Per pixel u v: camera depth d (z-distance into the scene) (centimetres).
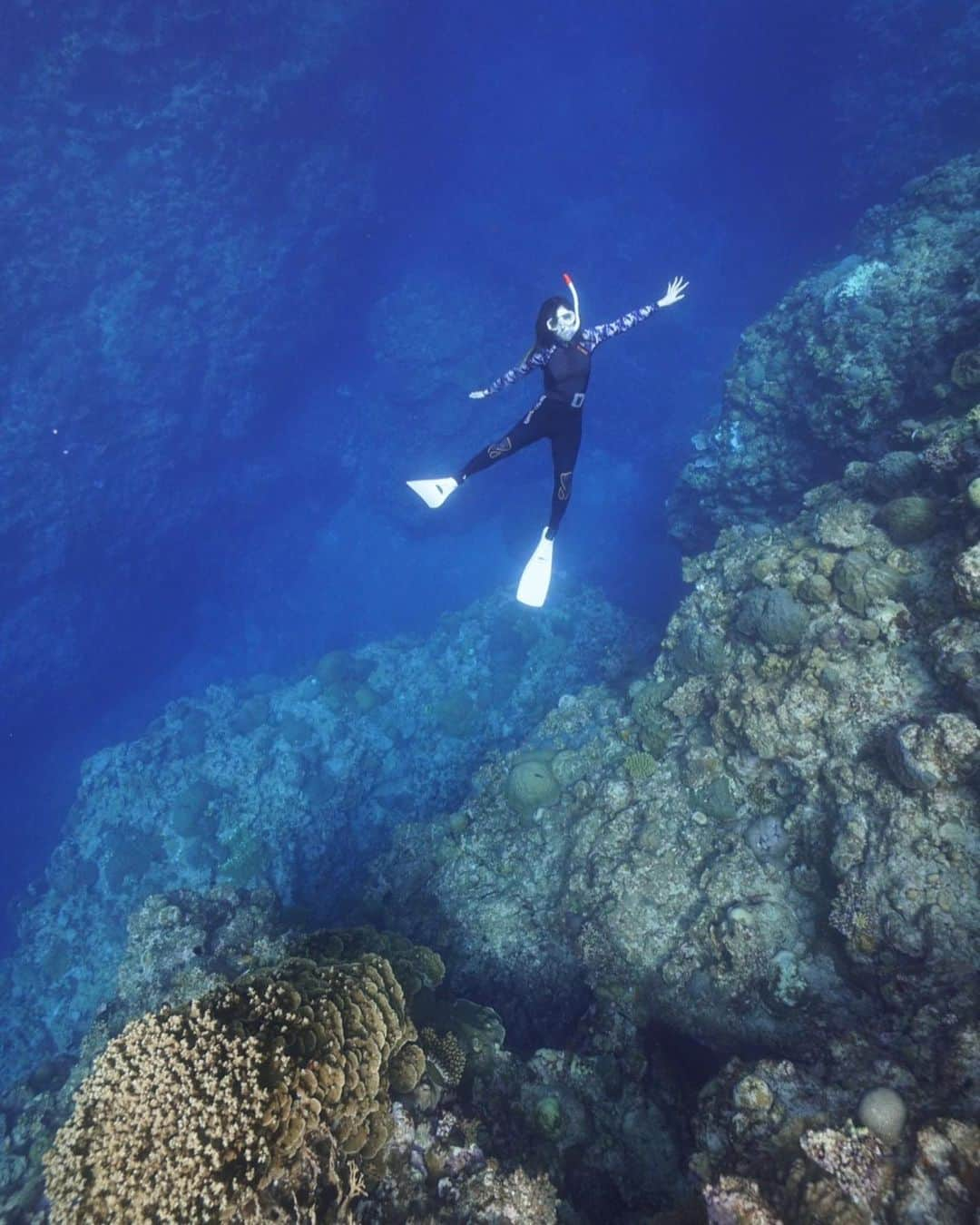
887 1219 409
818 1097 511
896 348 1131
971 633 664
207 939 1021
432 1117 561
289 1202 439
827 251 2555
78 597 2511
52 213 1991
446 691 1988
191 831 1839
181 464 2580
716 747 883
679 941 777
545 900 952
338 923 1248
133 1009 975
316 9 2139
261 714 2142
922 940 585
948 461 796
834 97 2491
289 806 1830
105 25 1819
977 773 600
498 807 1101
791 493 1395
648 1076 730
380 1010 531
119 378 2275
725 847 816
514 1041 859
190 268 2281
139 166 2058
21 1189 804
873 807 677
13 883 2414
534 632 2006
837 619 796
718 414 2317
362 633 2762
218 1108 416
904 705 713
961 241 1162
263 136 2244
